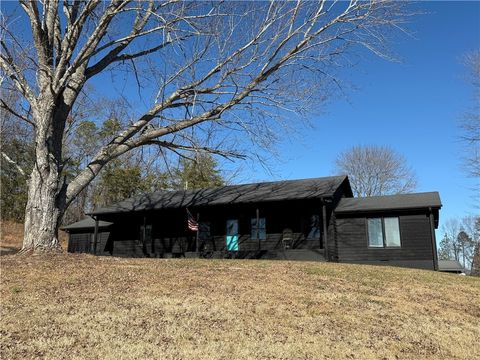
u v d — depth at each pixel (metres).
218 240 23.14
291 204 21.52
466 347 8.05
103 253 26.39
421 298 11.35
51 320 7.66
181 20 12.72
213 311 8.77
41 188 12.93
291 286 11.37
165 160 18.20
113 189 37.78
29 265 11.47
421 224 19.69
